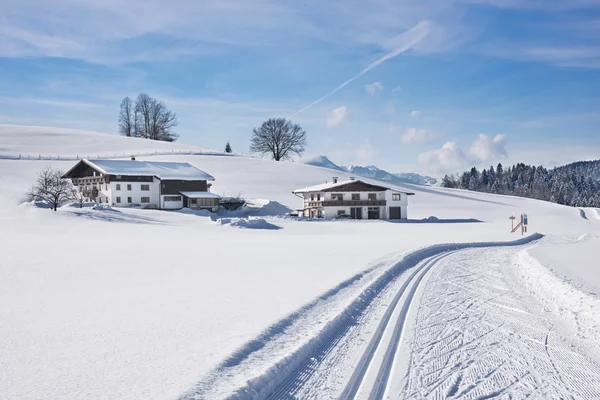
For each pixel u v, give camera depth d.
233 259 19.78
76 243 26.84
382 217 69.19
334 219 59.97
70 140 122.88
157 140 137.12
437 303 12.01
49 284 13.26
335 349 7.73
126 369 6.23
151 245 26.30
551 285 14.19
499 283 15.52
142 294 11.77
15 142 115.75
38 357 6.75
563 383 6.60
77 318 9.17
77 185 73.31
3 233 33.38
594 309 10.70
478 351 7.99
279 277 14.73
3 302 10.76
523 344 8.46
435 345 8.26
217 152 122.06
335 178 75.19
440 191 107.56
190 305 10.41
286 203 79.19
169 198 68.12
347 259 20.05
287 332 8.37
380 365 7.06
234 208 71.06
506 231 47.84
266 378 6.12
